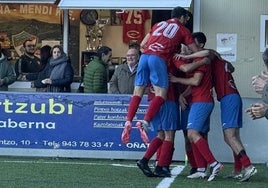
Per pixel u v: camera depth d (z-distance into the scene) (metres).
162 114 16.69
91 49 26.25
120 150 20.41
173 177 16.95
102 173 17.45
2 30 26.45
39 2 25.89
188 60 16.41
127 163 19.72
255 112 10.42
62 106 20.62
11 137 20.81
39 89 22.67
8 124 20.80
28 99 20.73
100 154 20.53
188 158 17.39
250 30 24.38
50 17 26.31
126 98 20.36
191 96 16.84
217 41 24.45
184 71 16.19
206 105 16.30
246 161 16.48
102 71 21.52
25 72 25.95
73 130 20.59
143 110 20.11
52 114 20.66
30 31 26.42
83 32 26.31
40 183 15.62
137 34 26.11
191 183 16.00
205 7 24.42
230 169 18.89
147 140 16.50
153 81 16.42
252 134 20.22
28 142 20.77
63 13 26.27
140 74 16.67
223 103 16.64
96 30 26.28
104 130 20.48
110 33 26.25
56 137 20.69
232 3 24.38
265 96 10.42
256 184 16.09
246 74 24.45
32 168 18.16
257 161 20.22
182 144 20.31
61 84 22.33
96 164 19.25
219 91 16.69
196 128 16.33
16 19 26.41
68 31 26.30
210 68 16.44
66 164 19.12
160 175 16.88
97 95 20.45
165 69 16.38
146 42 16.95
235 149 16.61
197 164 16.78
